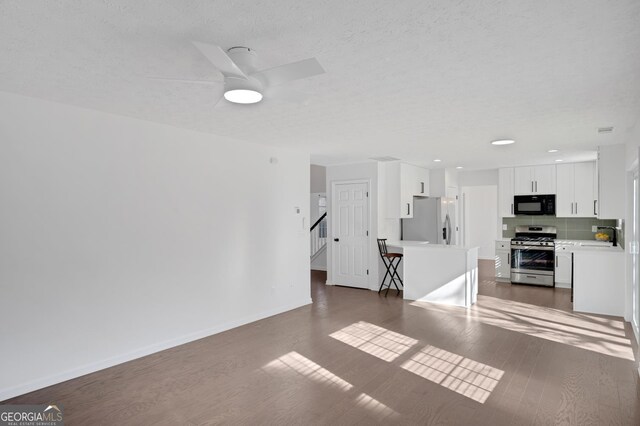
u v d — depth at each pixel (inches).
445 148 219.3
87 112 137.4
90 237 137.9
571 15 73.9
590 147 214.7
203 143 176.9
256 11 72.1
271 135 183.2
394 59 94.7
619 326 188.4
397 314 213.5
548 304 232.4
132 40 84.1
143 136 154.0
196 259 173.3
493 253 411.5
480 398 117.6
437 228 294.8
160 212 159.5
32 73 103.5
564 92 119.8
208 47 71.9
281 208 218.8
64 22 76.2
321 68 81.8
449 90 117.9
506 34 81.8
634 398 116.9
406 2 69.3
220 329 183.0
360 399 117.7
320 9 71.5
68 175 132.3
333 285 298.2
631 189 195.6
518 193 303.7
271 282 211.9
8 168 119.3
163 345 159.9
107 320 142.5
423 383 128.1
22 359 122.0
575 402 114.8
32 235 124.1
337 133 179.2
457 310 221.0
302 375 135.0
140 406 114.3
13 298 120.3
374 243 278.2
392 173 283.0
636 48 88.4
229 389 124.7
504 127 166.6
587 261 213.6
